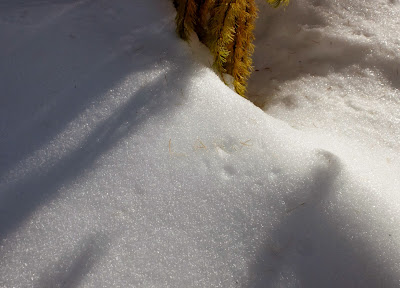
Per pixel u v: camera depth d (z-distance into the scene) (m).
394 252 0.38
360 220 0.39
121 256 0.35
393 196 0.42
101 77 0.46
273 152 0.43
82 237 0.35
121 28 0.53
